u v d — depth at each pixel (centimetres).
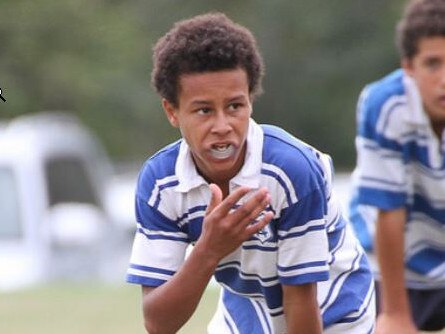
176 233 1502
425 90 1819
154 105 9975
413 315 2020
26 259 4388
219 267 1539
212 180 1465
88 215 4672
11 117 9431
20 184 4466
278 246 1478
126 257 5134
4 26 9375
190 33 1408
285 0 10338
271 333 1584
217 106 1402
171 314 1461
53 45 9588
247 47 1410
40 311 3025
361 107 1891
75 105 9756
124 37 9838
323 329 1584
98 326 2719
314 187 1455
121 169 8775
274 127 1492
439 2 1808
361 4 10394
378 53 10319
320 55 10400
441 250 1967
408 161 1881
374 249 1952
